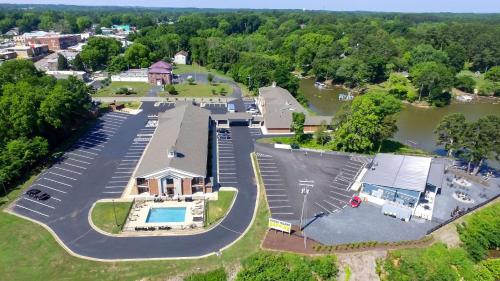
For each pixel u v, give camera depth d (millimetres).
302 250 59531
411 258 59219
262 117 118500
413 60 195125
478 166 84062
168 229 64375
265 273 54750
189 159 77750
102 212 68625
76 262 56375
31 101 88688
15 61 128250
